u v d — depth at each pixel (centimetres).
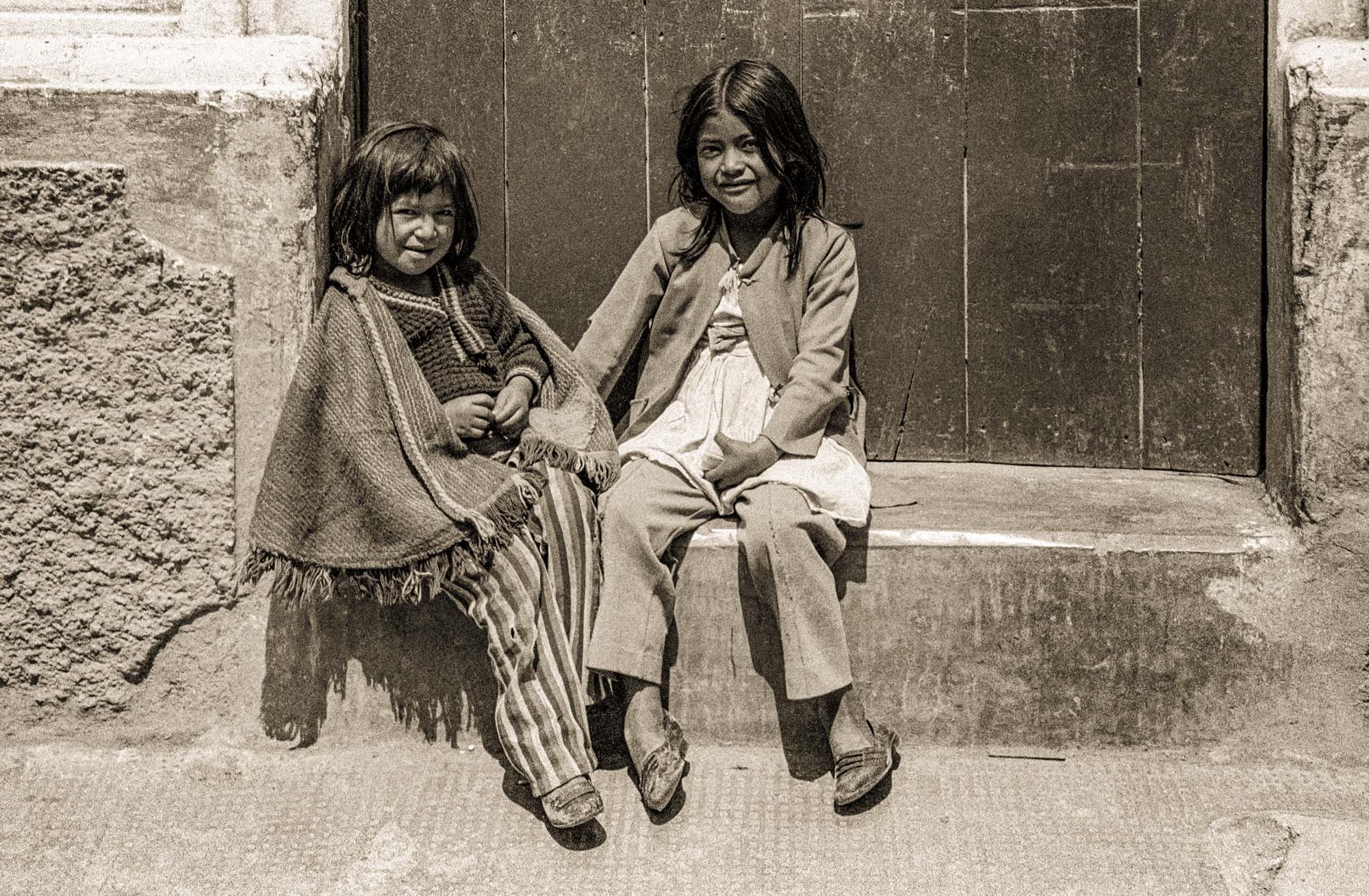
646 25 288
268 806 246
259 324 250
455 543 230
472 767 253
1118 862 232
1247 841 236
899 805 243
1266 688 252
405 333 247
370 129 290
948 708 256
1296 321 251
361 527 236
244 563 247
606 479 254
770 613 254
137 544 253
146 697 258
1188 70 279
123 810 245
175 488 252
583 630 245
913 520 260
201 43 259
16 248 246
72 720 258
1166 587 252
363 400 238
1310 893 229
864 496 253
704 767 252
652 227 277
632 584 245
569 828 234
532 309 294
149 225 248
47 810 245
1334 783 247
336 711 258
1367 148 244
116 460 251
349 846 237
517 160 291
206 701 257
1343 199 246
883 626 256
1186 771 250
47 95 246
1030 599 254
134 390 250
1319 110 245
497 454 252
